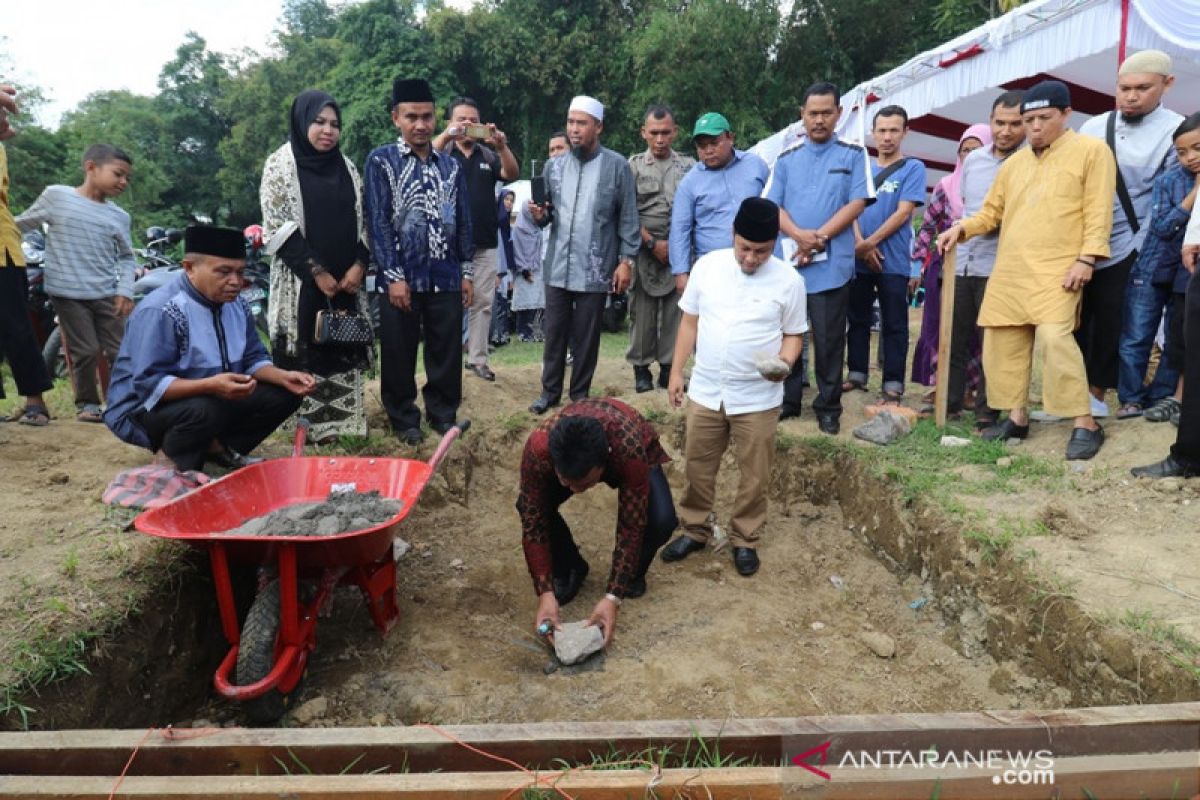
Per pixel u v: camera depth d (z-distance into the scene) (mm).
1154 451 4496
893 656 3994
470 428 5934
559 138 7750
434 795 2006
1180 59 7461
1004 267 4871
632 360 6590
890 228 5750
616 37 23188
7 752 2205
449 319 5328
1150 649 2967
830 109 5312
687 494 4781
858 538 4992
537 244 10180
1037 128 4602
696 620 4215
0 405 6242
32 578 3258
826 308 5449
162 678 3348
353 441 5207
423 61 23469
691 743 2258
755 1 18625
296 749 2252
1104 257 4500
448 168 5227
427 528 5172
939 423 5598
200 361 4133
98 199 5457
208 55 40969
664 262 6262
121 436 4102
